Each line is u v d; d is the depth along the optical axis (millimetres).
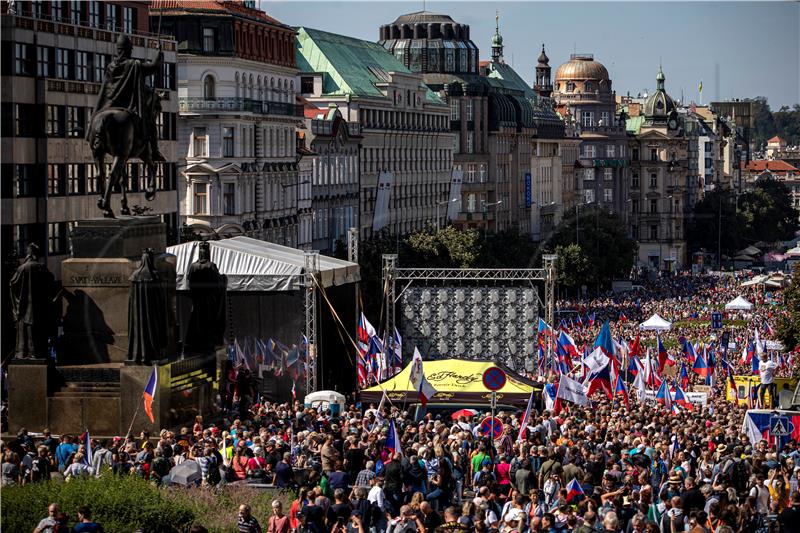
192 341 96312
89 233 87438
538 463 82438
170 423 87500
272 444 82750
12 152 146125
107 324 87188
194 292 96312
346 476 75875
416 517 65000
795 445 98188
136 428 86062
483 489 71312
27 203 148250
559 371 154125
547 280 158500
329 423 92938
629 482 76562
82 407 86125
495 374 121000
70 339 87438
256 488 77312
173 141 186875
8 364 89000
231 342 119688
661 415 113812
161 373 86500
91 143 89312
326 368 127375
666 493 71750
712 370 167500
